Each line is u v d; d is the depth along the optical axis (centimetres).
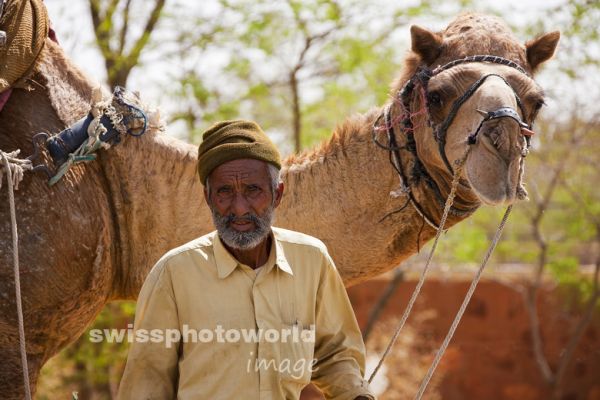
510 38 463
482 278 1680
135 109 475
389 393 1529
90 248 457
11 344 441
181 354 379
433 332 1702
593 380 1714
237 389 366
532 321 1633
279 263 376
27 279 436
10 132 452
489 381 1705
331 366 396
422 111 460
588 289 1681
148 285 375
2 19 448
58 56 479
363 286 1689
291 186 489
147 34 1141
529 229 1725
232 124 379
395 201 482
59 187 449
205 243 379
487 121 415
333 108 1360
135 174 479
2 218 433
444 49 465
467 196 466
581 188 1642
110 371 1223
